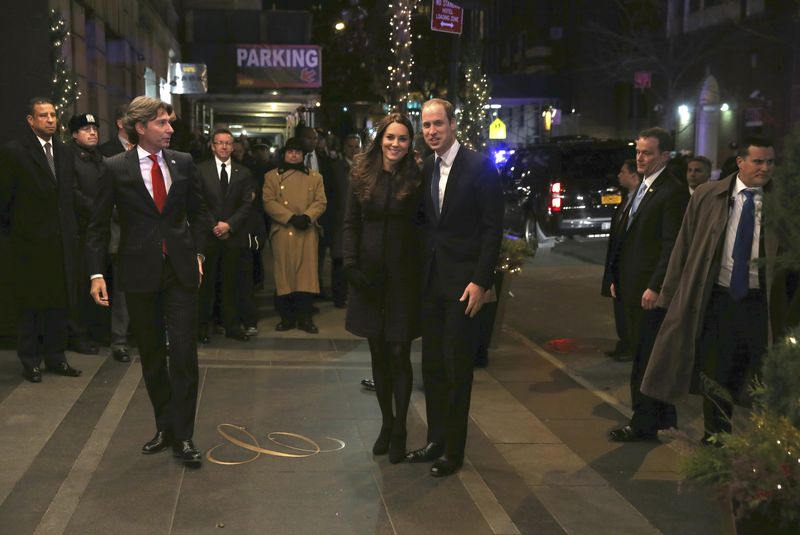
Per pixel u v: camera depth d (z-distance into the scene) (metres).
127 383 6.73
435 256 4.96
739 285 4.93
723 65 33.75
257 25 26.19
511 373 7.48
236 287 8.54
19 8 7.74
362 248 5.09
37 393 6.41
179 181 5.08
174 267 5.01
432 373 5.16
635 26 41.00
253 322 8.77
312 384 6.86
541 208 16.52
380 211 5.02
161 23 21.97
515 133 51.19
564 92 44.28
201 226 5.33
